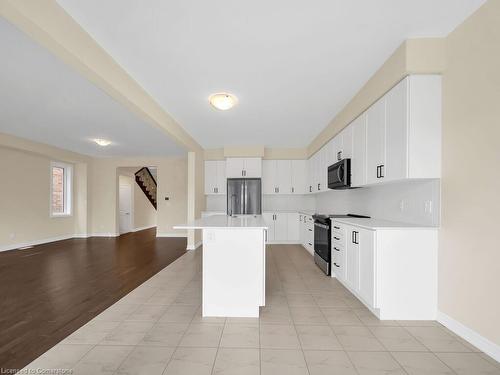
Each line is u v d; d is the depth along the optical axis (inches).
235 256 103.5
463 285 84.5
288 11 75.2
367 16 78.2
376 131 114.2
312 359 75.0
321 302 116.5
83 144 242.2
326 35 86.6
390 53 98.0
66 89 122.0
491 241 74.9
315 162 226.5
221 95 129.5
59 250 230.5
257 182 251.1
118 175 327.3
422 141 92.7
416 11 76.9
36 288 134.8
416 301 97.3
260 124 183.6
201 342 84.0
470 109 81.2
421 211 103.2
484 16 76.0
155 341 84.5
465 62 82.6
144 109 126.0
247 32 84.4
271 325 95.3
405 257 97.1
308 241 223.8
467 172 82.4
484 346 77.2
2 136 201.0
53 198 284.4
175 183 321.4
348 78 116.0
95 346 81.7
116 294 126.3
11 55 94.1
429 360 74.2
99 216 319.3
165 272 163.6
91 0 69.9
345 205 187.2
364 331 90.3
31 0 62.9
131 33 84.0
